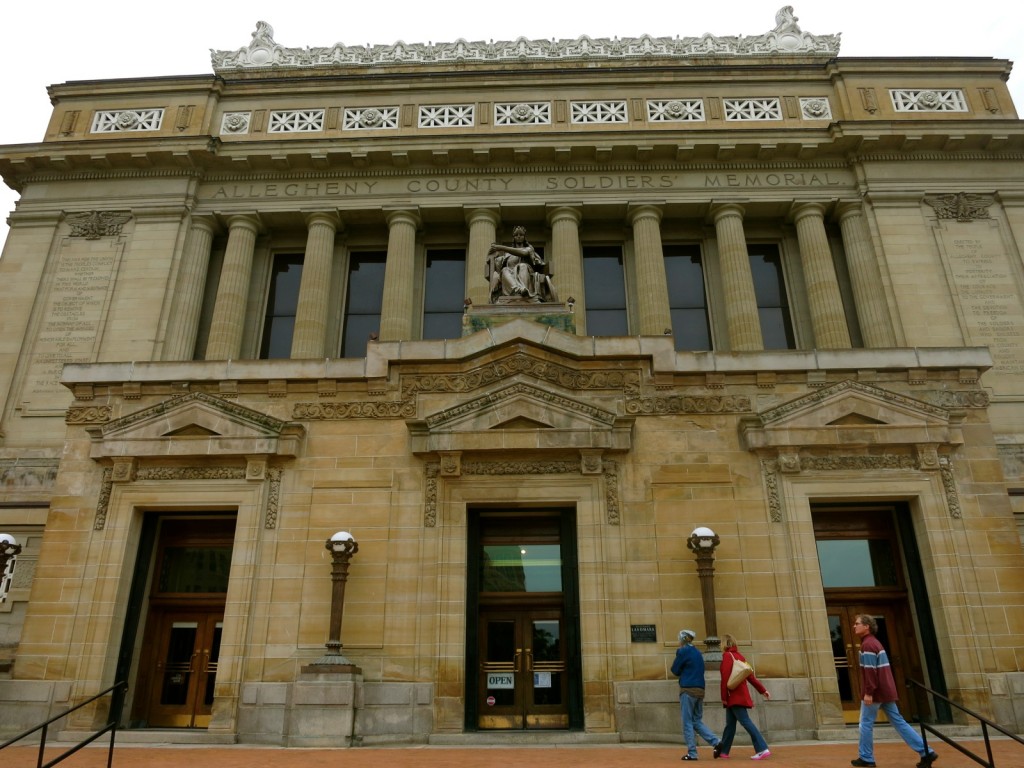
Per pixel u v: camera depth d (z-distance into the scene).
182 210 28.45
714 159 29.44
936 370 16.45
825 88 30.98
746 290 27.45
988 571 14.89
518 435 15.71
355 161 29.30
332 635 14.23
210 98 30.84
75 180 29.17
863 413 15.88
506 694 15.16
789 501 15.37
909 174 28.56
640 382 16.59
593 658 14.39
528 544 16.16
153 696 15.70
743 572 14.98
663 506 15.48
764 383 16.52
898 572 15.90
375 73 32.16
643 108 30.78
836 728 13.84
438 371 16.83
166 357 26.42
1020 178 28.38
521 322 17.06
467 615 15.17
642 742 13.75
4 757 11.92
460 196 29.17
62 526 15.73
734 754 11.88
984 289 26.66
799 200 28.70
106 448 16.03
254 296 29.08
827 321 26.83
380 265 30.33
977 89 30.47
